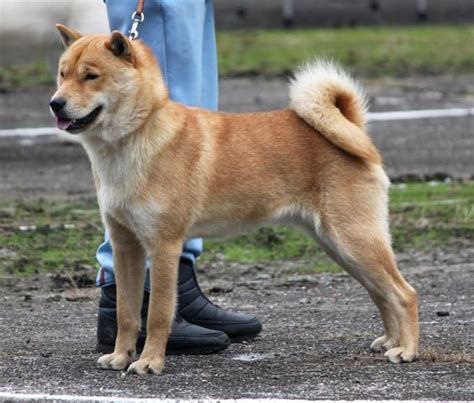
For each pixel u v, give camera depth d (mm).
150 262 9664
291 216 10367
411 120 25906
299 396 8734
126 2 10461
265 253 15281
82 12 19984
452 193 18453
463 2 45938
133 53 9547
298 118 10445
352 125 10242
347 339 10828
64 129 9414
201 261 14906
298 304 12586
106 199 9648
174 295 9680
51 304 12656
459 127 25031
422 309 12109
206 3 11109
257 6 44906
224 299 12938
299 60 35250
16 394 8773
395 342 10289
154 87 9609
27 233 15797
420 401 8523
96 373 9562
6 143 23203
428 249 15328
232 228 10242
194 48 10594
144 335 10250
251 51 36656
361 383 9125
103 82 9438
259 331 10812
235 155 10102
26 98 28578
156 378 9367
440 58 36062
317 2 45844
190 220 9812
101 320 10336
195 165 9797
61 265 14344
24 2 23016
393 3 45906
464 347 10406
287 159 10227
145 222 9555
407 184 19266
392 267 10141
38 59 23891
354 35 40469
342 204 10141
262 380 9258
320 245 10531
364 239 10086
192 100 10633
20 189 18953
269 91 29766
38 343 10797
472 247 15383
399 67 34250
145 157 9516
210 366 9781
